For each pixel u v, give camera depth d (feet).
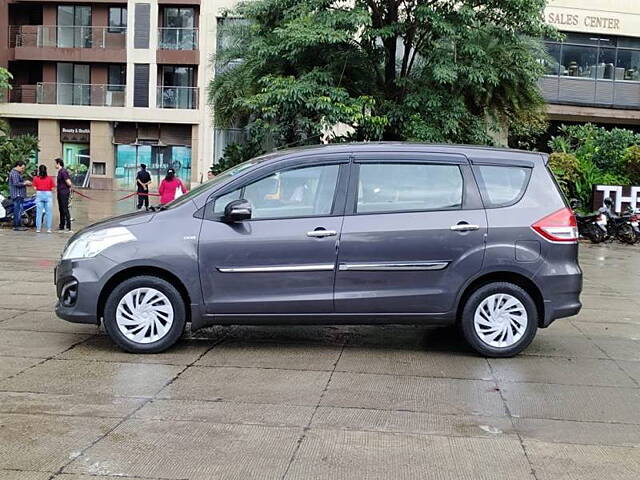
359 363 21.31
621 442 15.60
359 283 21.48
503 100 52.80
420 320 21.81
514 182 22.41
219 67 64.85
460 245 21.62
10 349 21.85
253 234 21.31
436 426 16.26
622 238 68.64
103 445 14.69
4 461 13.82
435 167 22.20
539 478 13.64
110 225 21.66
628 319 29.76
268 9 50.52
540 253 21.81
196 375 19.66
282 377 19.69
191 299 21.26
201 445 14.83
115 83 130.41
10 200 58.85
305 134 52.24
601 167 81.56
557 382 19.92
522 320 22.00
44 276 35.63
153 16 125.80
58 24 130.52
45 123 129.59
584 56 101.81
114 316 21.35
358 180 21.93
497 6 47.65
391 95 50.96
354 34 48.65
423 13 45.85
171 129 128.98
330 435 15.56
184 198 22.39
